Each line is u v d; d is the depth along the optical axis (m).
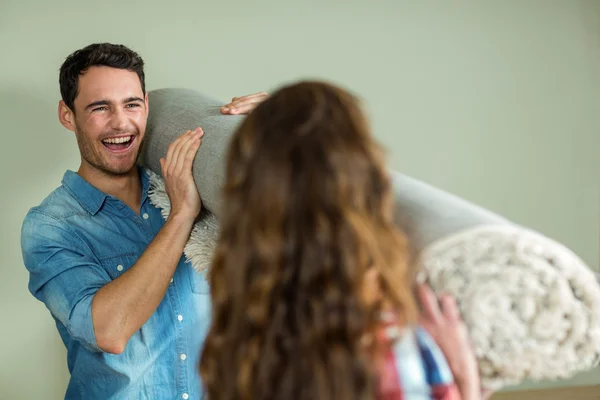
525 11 3.16
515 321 1.12
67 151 2.75
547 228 3.32
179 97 2.12
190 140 1.78
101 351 1.96
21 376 2.82
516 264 1.12
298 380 0.95
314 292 0.95
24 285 2.78
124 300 1.78
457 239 1.09
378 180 0.99
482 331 1.11
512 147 3.23
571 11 3.21
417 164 3.13
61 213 1.99
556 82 3.23
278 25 2.90
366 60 3.01
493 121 3.19
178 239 1.79
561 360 1.13
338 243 0.94
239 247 0.99
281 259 0.96
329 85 1.02
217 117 1.83
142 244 2.04
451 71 3.11
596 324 1.13
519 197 3.27
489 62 3.15
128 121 1.99
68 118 2.10
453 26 3.09
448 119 3.14
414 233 1.14
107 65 1.98
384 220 1.00
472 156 3.19
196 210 1.81
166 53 2.80
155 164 2.02
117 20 2.74
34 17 2.67
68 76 2.01
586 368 1.15
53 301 1.90
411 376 0.98
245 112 1.86
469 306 1.11
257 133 0.99
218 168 1.63
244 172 1.00
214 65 2.86
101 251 1.99
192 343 2.02
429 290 1.13
